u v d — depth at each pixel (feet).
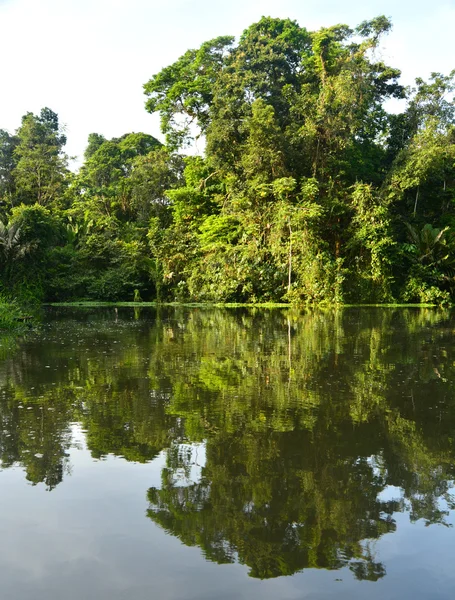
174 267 98.78
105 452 13.58
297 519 9.97
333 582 8.03
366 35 106.63
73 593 7.78
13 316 51.96
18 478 11.92
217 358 28.50
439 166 94.63
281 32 117.60
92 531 9.57
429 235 87.25
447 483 11.57
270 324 49.57
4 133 155.12
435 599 7.62
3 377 23.50
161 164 120.88
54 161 142.20
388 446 13.89
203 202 102.22
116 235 116.26
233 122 92.27
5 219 118.01
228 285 86.07
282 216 79.71
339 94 90.07
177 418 16.60
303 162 90.07
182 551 8.89
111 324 52.24
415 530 9.57
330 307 75.00
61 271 107.14
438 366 25.40
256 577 8.17
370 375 23.26
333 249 85.76
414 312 64.64
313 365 25.91
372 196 84.07
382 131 114.21
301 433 14.99
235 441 14.34
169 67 113.91
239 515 10.16
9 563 8.56
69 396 19.70
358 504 10.57
